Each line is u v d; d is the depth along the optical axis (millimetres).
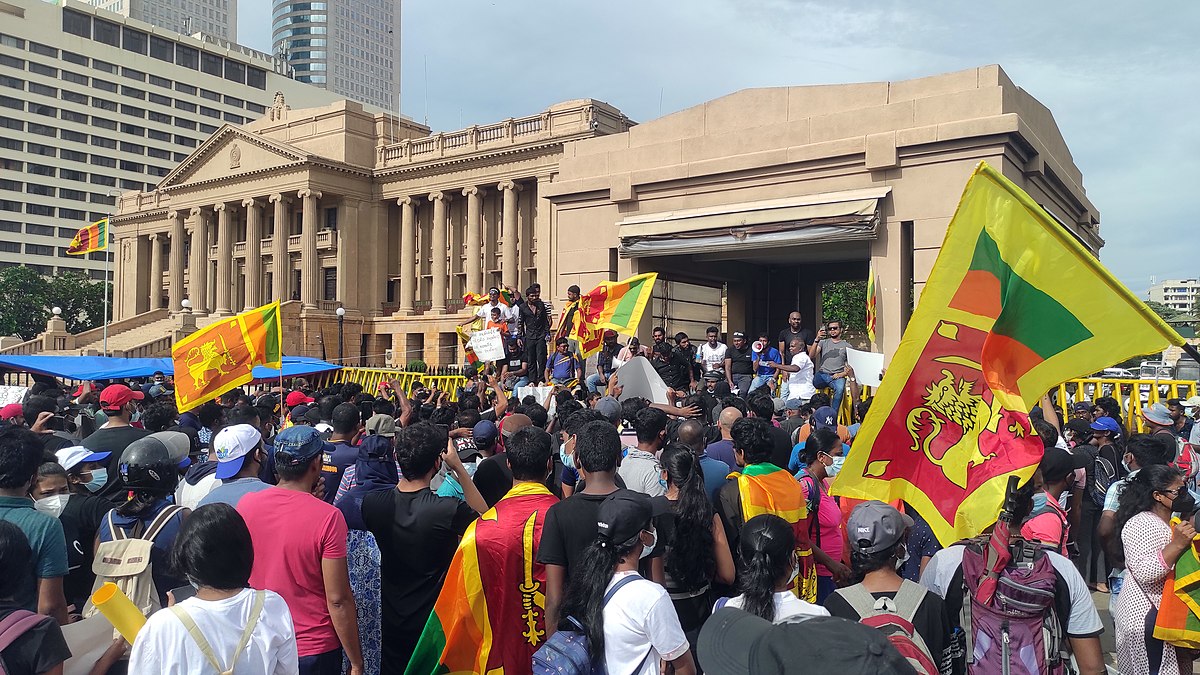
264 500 4547
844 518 6000
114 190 112375
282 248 55562
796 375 14617
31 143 105938
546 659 3779
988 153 14969
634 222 18797
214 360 11289
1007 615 4039
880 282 16016
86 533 5145
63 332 53562
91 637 3762
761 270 22906
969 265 5156
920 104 15852
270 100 128375
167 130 117000
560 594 4496
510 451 5109
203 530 3449
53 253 108062
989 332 5074
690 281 20828
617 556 3918
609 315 14133
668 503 4918
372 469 5684
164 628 3309
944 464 5023
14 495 4547
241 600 3490
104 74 111438
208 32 160750
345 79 180375
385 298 57344
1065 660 4176
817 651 1765
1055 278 4980
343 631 4410
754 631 2508
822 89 17281
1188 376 16031
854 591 3859
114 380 23141
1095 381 14047
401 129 58125
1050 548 4766
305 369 22641
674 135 19141
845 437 8242
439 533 5172
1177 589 4855
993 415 4930
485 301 17219
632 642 3773
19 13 104750
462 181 52875
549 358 16203
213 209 60875
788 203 16781
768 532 3895
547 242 48125
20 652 3299
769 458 5441
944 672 3752
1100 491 8727
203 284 60406
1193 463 8453
